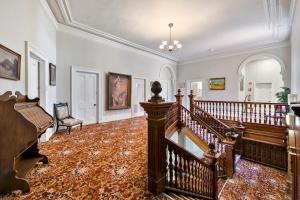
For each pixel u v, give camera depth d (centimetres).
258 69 984
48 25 384
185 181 192
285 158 430
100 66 568
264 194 317
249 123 506
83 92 529
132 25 486
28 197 165
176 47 529
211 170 267
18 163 217
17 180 172
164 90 891
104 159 260
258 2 366
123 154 281
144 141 354
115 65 619
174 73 939
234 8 390
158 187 171
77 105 512
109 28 505
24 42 261
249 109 521
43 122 221
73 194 171
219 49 739
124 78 649
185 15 425
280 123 455
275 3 372
